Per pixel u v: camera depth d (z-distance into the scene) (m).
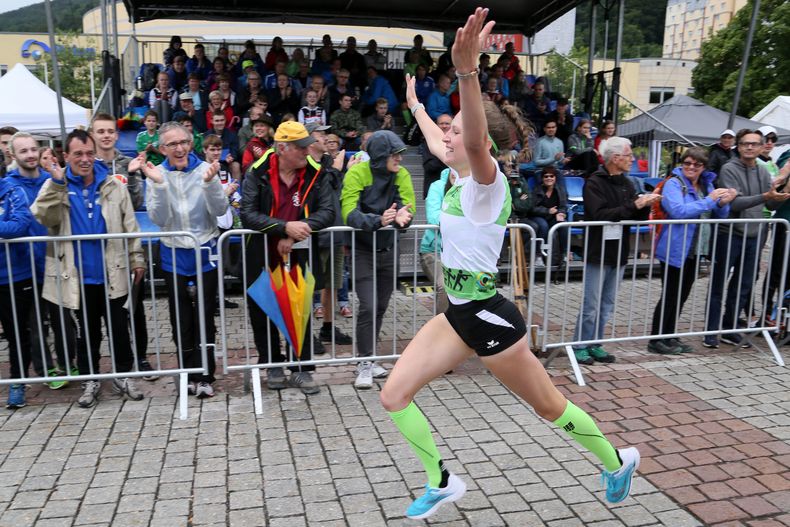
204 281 4.46
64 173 4.28
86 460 3.54
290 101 9.98
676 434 3.88
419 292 7.44
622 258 5.10
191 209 4.36
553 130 9.46
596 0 11.91
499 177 2.44
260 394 4.29
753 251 5.64
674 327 5.46
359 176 4.73
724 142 7.52
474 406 4.29
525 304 5.34
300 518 2.99
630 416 4.14
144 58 14.52
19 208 4.11
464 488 2.76
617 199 5.03
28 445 3.72
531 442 3.76
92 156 4.21
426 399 4.41
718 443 3.76
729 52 24.59
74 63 28.94
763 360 5.29
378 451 3.65
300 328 4.39
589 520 2.97
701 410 4.24
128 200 4.45
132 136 9.43
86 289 4.33
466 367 5.05
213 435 3.86
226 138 8.82
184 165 4.39
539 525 2.93
